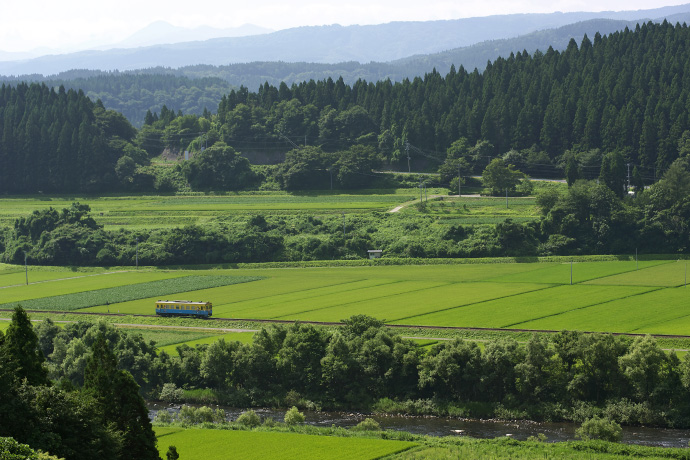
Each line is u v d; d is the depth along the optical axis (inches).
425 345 6456.7
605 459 4252.0
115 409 3607.3
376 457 4200.3
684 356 5620.1
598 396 5482.3
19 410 3134.8
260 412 5743.1
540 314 7337.6
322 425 5393.7
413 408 5634.8
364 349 5969.5
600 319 7037.4
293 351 6048.2
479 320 7175.2
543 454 4357.8
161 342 7017.7
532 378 5511.8
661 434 4982.8
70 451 3169.3
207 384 6166.3
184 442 4510.3
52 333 6884.8
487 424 5339.6
